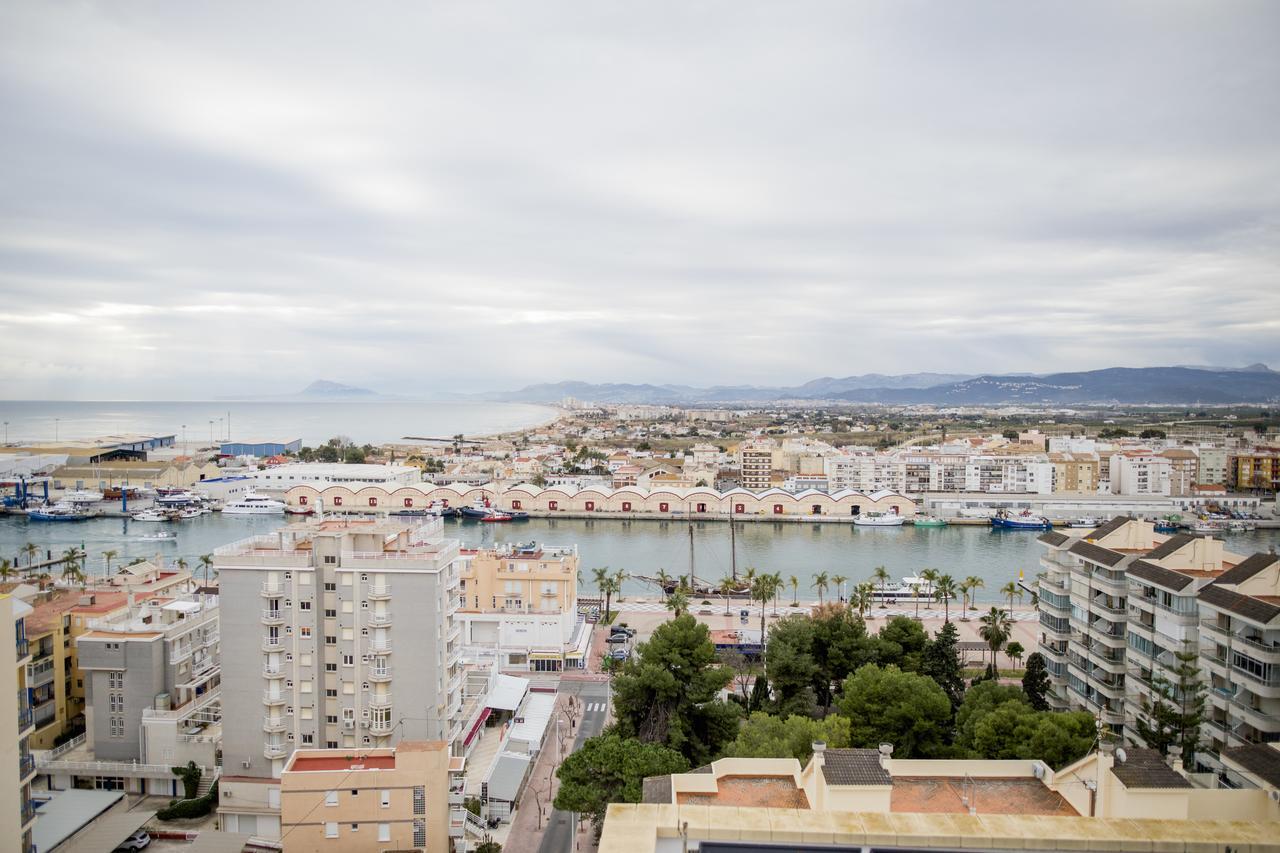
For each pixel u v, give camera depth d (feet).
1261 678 299.17
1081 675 409.69
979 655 623.36
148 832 367.25
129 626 431.02
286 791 316.60
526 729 465.47
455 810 343.87
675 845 98.02
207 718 421.59
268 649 380.37
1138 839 97.30
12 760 250.16
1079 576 418.10
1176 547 370.53
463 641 620.49
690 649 429.79
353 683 380.17
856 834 97.04
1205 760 318.86
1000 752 309.42
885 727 364.58
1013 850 96.73
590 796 329.72
